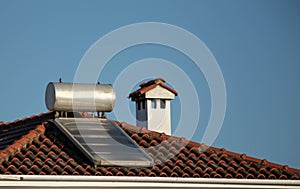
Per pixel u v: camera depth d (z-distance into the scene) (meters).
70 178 55.69
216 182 59.53
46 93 66.12
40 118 69.25
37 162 57.62
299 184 61.66
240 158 64.06
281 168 63.47
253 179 60.50
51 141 61.81
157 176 58.09
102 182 56.59
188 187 59.00
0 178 53.91
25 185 54.66
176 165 60.66
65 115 66.06
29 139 61.25
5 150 58.44
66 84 65.25
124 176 57.09
